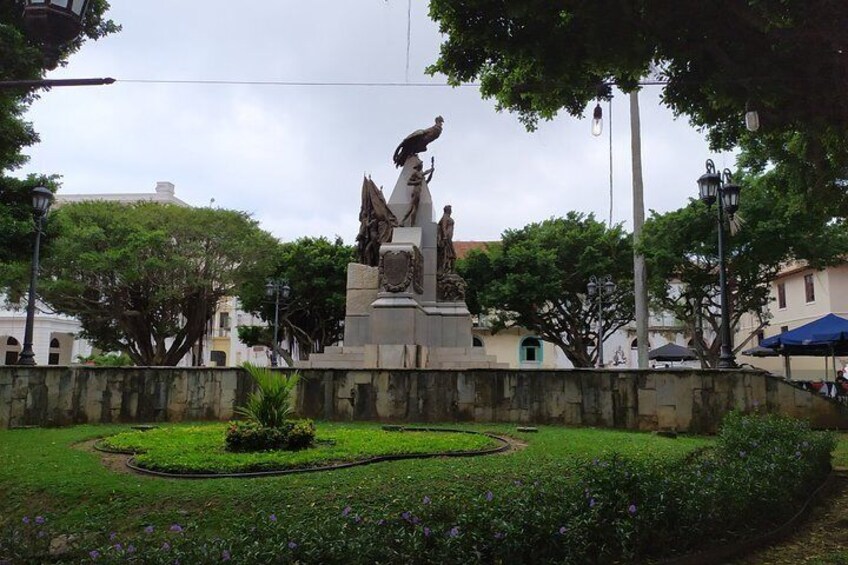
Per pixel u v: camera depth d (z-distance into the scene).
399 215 16.14
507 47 6.85
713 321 23.84
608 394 11.24
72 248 26.30
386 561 3.35
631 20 6.18
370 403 11.71
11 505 5.79
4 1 8.55
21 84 5.49
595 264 28.28
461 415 11.57
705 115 7.68
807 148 9.39
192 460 6.87
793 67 6.02
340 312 32.31
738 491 4.97
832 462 8.34
